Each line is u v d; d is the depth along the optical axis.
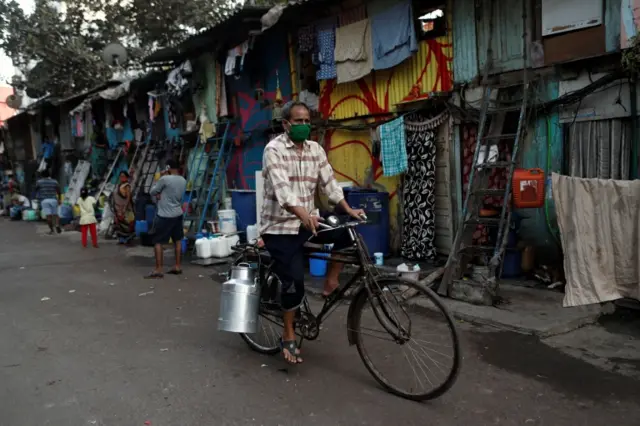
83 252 11.41
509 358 4.44
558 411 3.50
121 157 18.17
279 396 3.83
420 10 8.12
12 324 5.87
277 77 11.37
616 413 3.45
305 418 3.49
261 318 4.88
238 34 11.75
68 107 22.06
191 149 14.59
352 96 9.47
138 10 19.00
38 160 25.39
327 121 9.84
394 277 3.77
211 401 3.77
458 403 3.65
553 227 6.64
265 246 4.19
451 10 7.70
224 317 4.29
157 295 7.17
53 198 15.72
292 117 3.98
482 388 3.88
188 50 13.59
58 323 5.87
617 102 5.99
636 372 4.09
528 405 3.59
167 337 5.28
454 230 8.01
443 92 7.67
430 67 8.09
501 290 6.41
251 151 12.34
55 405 3.74
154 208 13.55
